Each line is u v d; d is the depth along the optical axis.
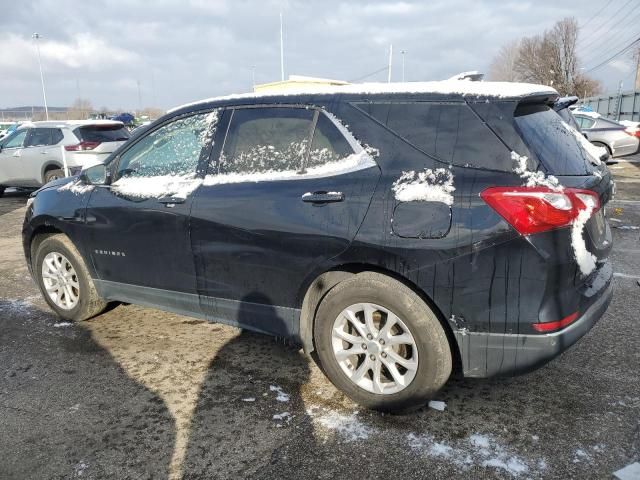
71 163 10.76
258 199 3.20
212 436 2.81
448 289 2.67
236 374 3.47
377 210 2.81
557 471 2.49
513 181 2.57
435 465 2.55
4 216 9.66
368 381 3.01
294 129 3.22
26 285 5.49
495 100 2.72
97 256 4.06
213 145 3.52
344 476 2.49
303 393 3.22
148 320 4.43
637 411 2.96
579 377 3.34
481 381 3.33
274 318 3.29
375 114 2.98
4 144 11.81
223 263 3.38
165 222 3.58
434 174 2.73
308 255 3.03
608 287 3.01
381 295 2.82
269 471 2.54
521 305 2.56
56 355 3.80
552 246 2.51
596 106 37.50
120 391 3.28
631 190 10.82
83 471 2.56
